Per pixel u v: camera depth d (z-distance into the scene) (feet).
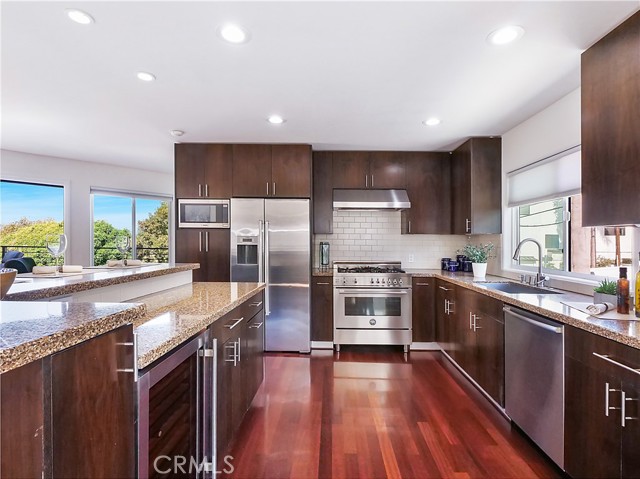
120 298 6.37
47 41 6.11
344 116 9.94
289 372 10.73
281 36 5.98
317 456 6.53
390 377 10.36
